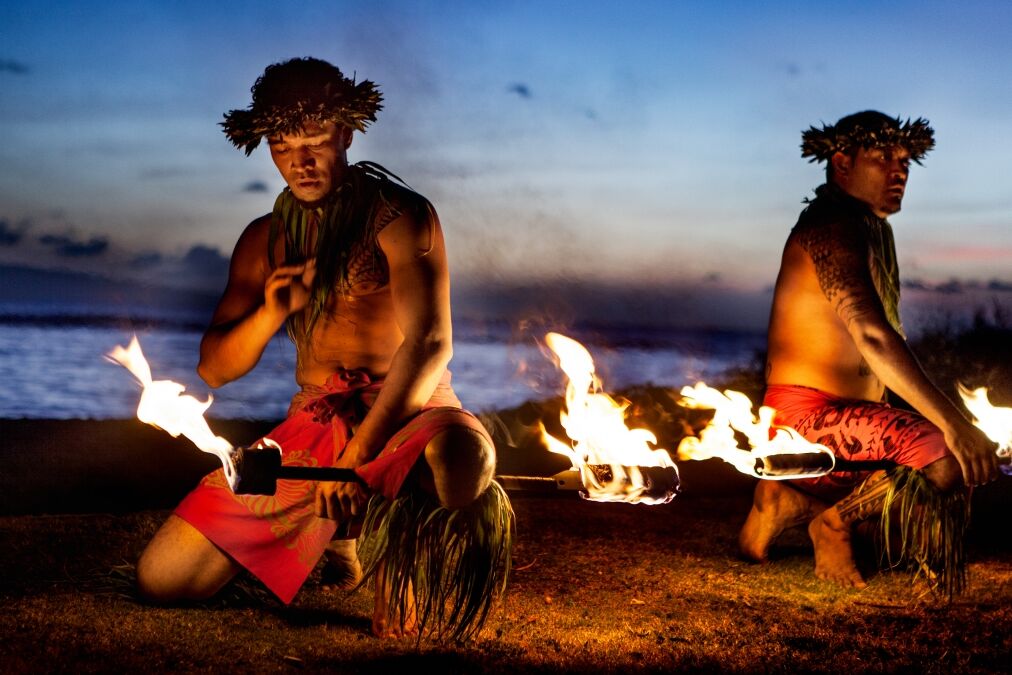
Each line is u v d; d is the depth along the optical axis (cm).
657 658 316
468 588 320
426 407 344
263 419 1073
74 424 912
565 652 321
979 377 1132
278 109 342
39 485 643
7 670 287
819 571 429
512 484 332
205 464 743
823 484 428
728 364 2066
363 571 405
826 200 445
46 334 2817
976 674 305
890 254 446
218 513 347
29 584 388
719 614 373
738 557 464
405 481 321
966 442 379
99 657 302
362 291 352
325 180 349
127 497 620
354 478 311
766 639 339
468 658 312
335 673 296
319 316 355
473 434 312
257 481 303
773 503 445
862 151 440
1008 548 498
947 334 1227
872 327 405
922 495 390
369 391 349
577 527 529
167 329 3412
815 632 348
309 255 362
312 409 346
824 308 433
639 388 1480
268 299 351
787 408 437
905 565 443
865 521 427
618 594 400
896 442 398
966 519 394
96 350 2230
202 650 313
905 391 395
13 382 1566
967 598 400
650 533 518
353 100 347
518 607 377
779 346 447
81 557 435
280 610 364
